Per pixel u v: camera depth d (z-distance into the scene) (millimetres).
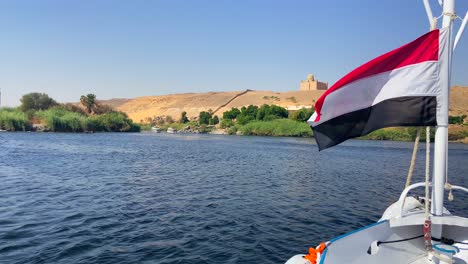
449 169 34750
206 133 134125
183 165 34531
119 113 141375
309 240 12352
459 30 6055
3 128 97875
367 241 6172
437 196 6223
